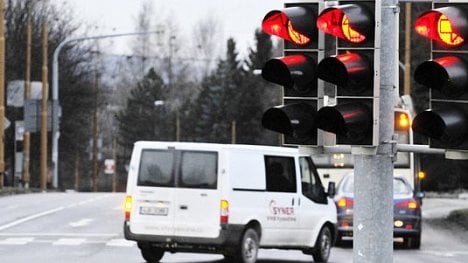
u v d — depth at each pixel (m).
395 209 53.16
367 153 16.11
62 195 104.56
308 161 44.38
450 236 64.00
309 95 16.95
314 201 43.97
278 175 42.03
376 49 16.02
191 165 39.69
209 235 39.12
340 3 16.27
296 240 42.81
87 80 174.25
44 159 136.25
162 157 40.06
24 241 50.31
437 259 47.34
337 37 16.19
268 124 16.95
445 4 15.73
